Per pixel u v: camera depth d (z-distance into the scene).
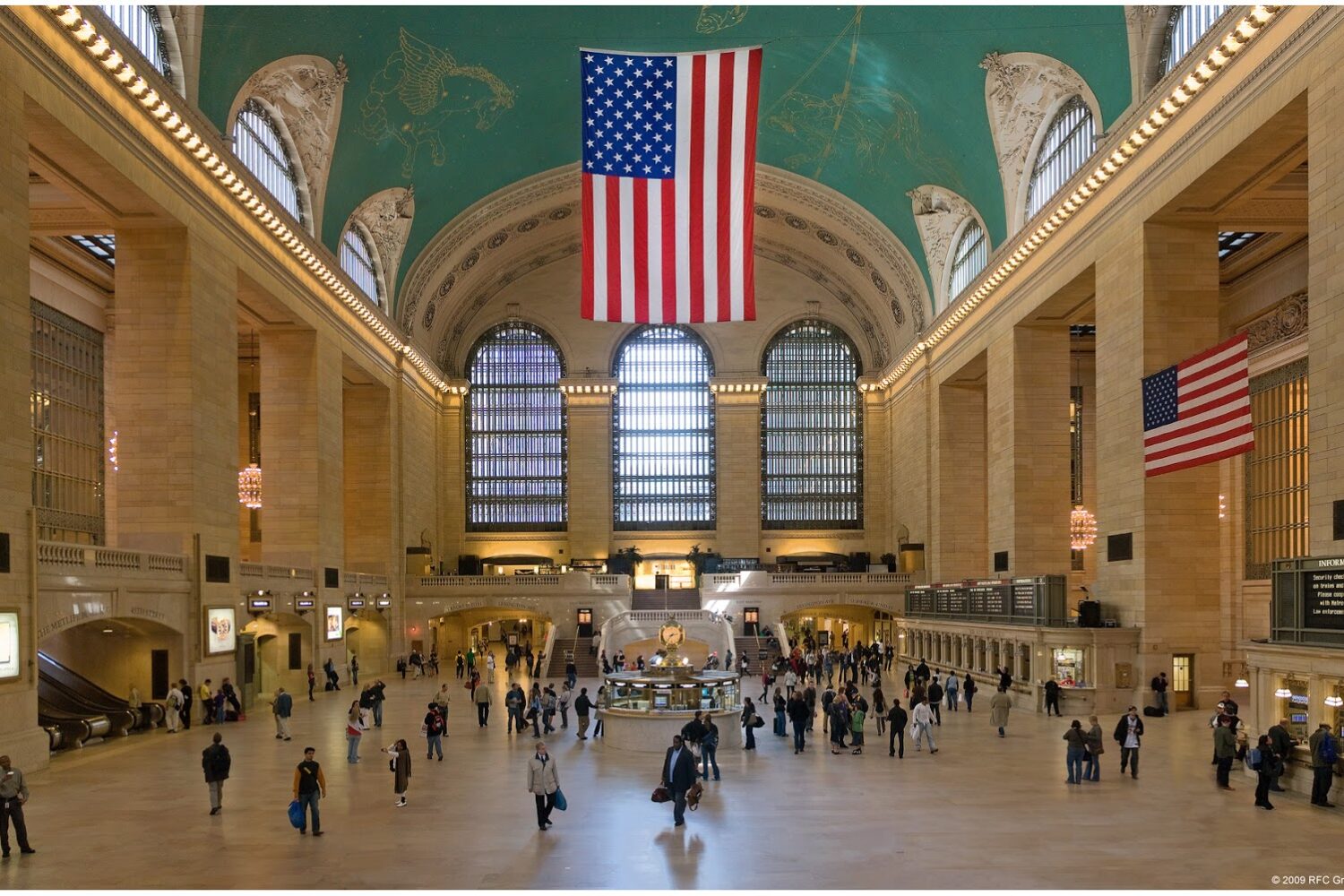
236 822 14.87
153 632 25.53
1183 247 27.19
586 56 22.22
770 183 47.75
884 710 24.39
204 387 27.09
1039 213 32.69
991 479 38.94
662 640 26.95
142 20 24.75
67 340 35.94
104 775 18.62
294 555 35.44
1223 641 36.22
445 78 35.38
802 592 49.56
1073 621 29.44
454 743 23.23
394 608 45.56
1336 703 15.81
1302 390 33.12
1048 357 36.56
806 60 35.97
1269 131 21.91
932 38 32.53
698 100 22.28
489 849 13.29
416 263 45.94
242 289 31.03
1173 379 22.70
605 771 19.42
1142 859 12.51
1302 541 32.81
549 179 46.22
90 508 36.88
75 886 11.52
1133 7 26.72
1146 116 25.94
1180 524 26.86
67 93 20.95
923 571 49.50
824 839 13.75
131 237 26.48
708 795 16.92
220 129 28.17
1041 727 25.25
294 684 35.19
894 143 39.88
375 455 45.41
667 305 22.00
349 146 35.56
